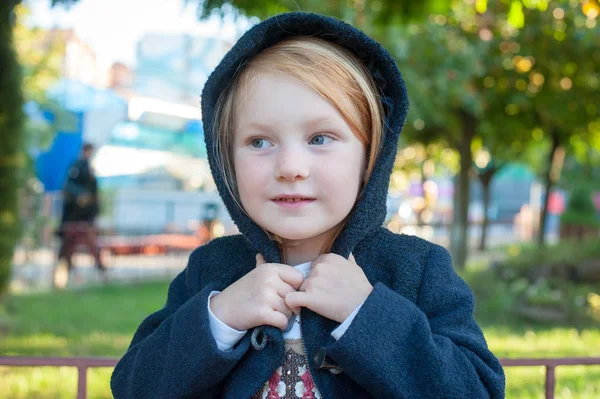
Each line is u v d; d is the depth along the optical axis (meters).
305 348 1.16
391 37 5.94
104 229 9.41
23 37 10.80
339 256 1.18
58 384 3.56
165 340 1.21
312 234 1.15
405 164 14.95
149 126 9.87
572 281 7.76
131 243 8.82
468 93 7.55
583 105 9.02
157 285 8.12
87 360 1.71
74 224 8.06
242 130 1.18
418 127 9.38
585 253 8.34
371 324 1.07
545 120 10.28
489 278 7.54
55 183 9.13
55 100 9.49
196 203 12.55
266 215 1.15
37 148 9.85
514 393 3.54
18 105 5.23
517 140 11.70
